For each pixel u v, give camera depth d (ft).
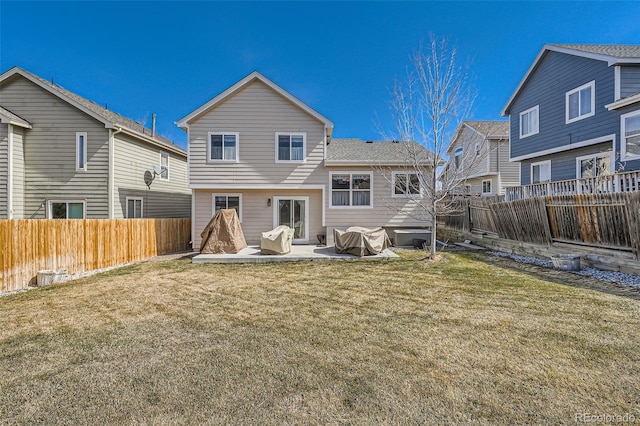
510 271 27.84
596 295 19.74
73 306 19.88
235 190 47.65
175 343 13.93
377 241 38.70
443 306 18.47
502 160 75.31
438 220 65.10
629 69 39.42
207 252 39.27
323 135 47.01
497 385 10.20
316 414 8.94
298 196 48.37
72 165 45.37
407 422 8.54
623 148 38.65
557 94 48.70
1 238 24.90
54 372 11.51
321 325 15.84
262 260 35.65
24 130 44.68
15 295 23.08
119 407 9.41
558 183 40.27
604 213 26.35
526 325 15.16
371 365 11.64
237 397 9.82
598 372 10.87
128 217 49.65
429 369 11.27
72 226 30.66
